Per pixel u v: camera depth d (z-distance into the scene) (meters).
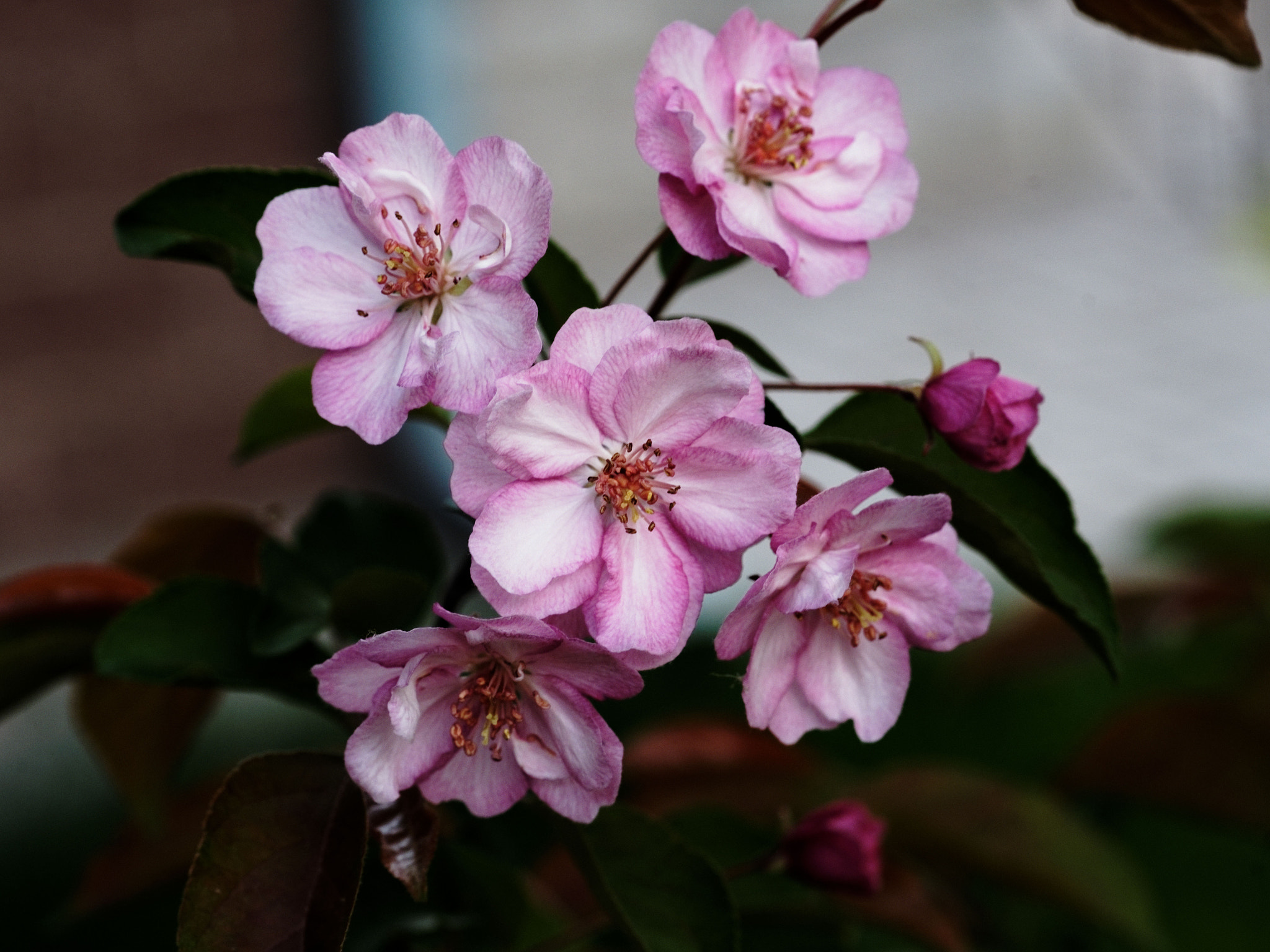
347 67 0.88
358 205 0.24
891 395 0.28
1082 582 0.27
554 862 0.35
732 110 0.26
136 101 0.83
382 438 0.24
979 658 0.42
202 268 0.86
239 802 0.24
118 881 0.34
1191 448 0.84
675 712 0.54
